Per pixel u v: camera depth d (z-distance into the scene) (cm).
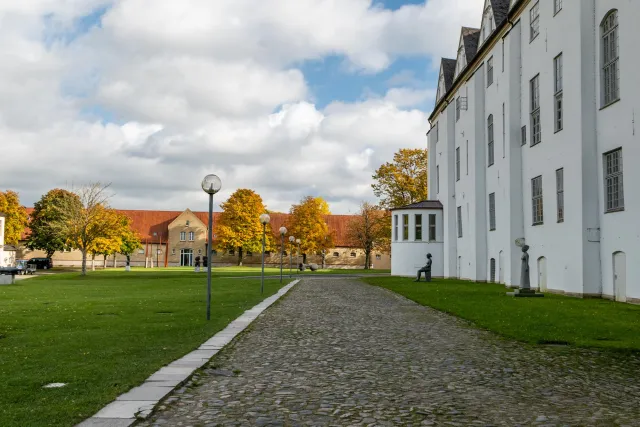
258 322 1473
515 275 2922
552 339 1155
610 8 2078
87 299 2228
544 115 2600
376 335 1247
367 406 649
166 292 2684
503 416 610
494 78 3328
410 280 3919
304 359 952
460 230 4172
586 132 2188
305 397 691
